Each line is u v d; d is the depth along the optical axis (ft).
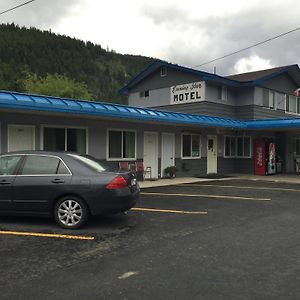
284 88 91.66
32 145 47.16
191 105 79.77
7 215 27.81
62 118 50.29
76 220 26.55
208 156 76.48
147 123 61.62
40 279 16.93
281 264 19.20
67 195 26.66
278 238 24.50
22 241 23.26
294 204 38.50
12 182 27.25
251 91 82.48
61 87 182.50
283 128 73.05
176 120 60.23
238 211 34.27
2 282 16.57
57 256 20.27
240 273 17.84
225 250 21.62
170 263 19.22
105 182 26.27
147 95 89.10
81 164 27.22
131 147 59.98
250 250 21.66
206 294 15.40
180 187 52.95
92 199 26.22
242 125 74.54
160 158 65.36
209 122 66.74
